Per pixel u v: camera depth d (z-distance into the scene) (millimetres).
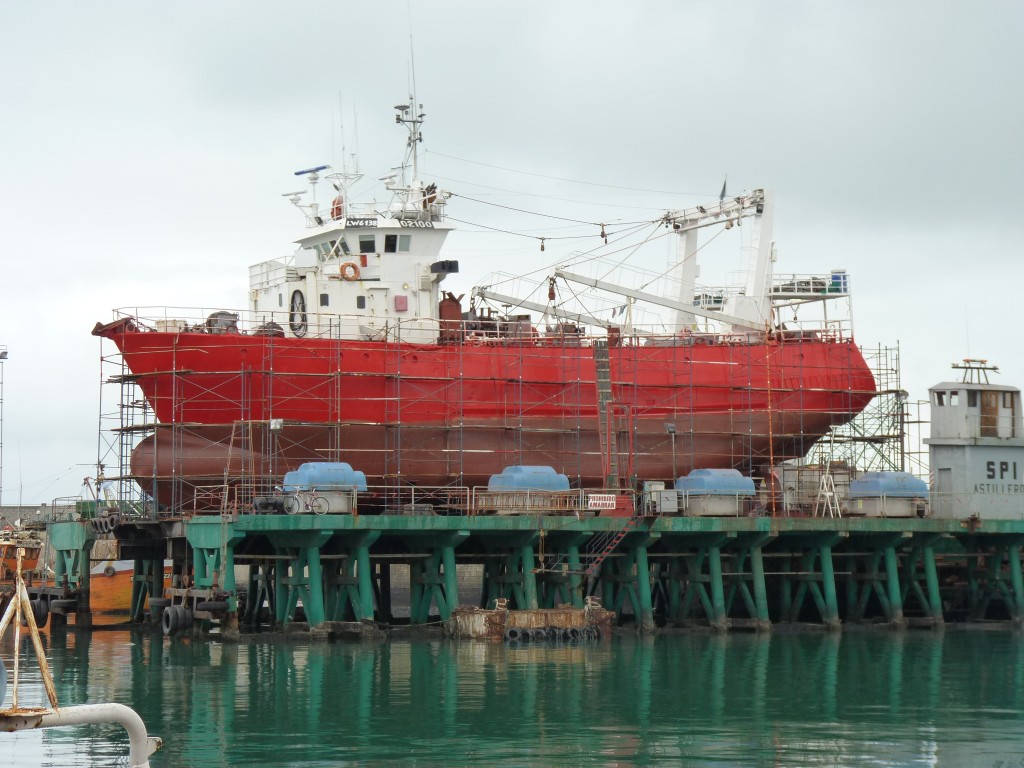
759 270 76188
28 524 77375
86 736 35750
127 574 74688
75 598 65625
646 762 33000
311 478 56906
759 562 63719
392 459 66438
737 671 48125
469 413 67375
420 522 56812
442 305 70750
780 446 73000
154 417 66062
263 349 64062
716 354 72188
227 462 61000
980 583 71500
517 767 32438
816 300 78250
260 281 71688
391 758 33281
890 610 66312
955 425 70125
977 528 67062
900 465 74438
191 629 60406
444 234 71062
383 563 66688
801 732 36750
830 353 74062
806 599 71312
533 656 51719
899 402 74750
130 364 64375
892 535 66188
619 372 70125
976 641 59500
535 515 59250
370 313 69188
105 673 46938
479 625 56188
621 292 74125
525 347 69500
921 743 35406
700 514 63656
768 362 72500
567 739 35594
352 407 65375
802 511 69625
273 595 64688
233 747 34469
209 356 63500
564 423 69000
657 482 64625
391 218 70188
